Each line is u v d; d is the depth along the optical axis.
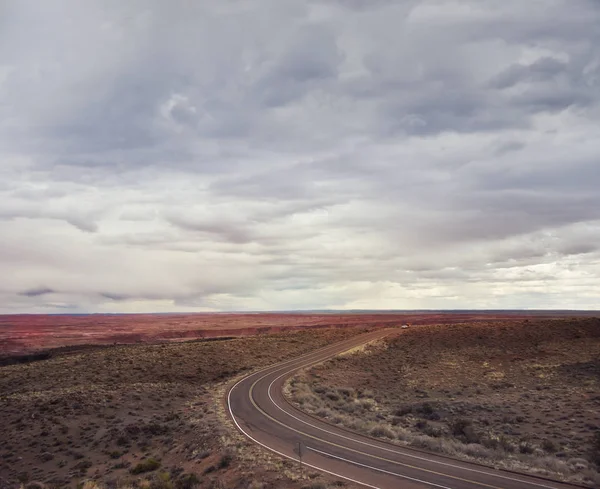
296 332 120.50
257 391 52.00
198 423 37.25
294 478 23.16
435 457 26.70
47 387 54.94
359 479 22.69
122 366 64.75
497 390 59.34
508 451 31.38
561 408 46.41
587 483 21.88
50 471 31.91
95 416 42.94
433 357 82.12
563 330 91.38
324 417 39.31
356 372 72.12
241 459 26.77
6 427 40.72
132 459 32.44
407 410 47.00
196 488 23.95
